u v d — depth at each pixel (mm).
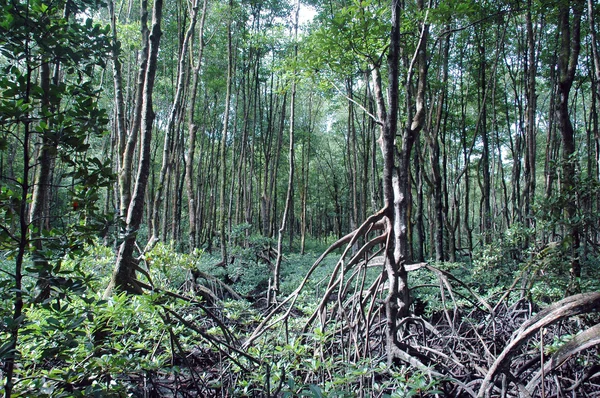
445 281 5551
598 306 2836
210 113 21516
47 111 2031
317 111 24391
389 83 4281
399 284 5133
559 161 4902
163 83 17719
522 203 12742
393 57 4199
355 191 17250
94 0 2426
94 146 17141
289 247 24781
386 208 4602
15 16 1948
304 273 12430
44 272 1962
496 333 5875
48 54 2094
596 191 4609
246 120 17359
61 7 2217
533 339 4941
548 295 5164
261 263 13766
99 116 2146
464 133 15828
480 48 13703
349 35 4617
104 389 2344
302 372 4266
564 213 5082
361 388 3322
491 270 7344
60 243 2051
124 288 4262
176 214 13898
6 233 1956
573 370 4520
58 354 2184
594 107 11750
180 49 12891
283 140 24562
